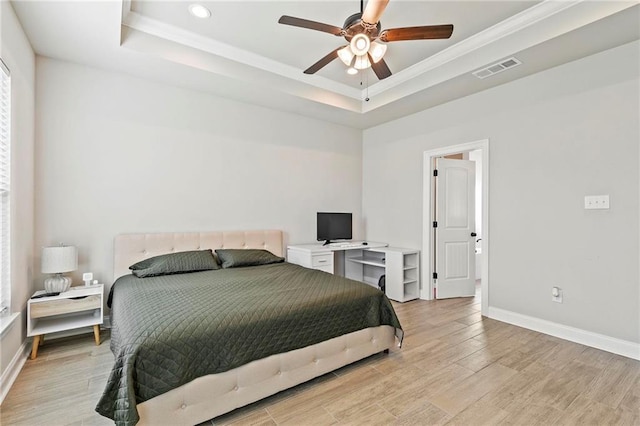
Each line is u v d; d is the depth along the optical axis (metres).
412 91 3.81
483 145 3.72
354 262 5.36
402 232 4.81
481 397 2.05
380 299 2.67
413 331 3.21
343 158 5.21
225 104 3.98
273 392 2.01
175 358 1.67
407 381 2.25
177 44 3.04
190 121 3.72
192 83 3.53
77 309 2.70
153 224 3.50
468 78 3.37
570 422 1.80
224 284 2.68
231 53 3.31
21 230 2.47
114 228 3.28
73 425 1.75
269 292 2.45
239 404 1.87
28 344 2.61
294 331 2.11
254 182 4.23
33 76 2.78
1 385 2.00
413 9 2.61
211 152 3.88
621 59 2.70
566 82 3.03
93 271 3.17
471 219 4.74
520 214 3.39
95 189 3.18
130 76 3.34
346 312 2.41
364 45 2.18
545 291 3.19
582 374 2.34
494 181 3.62
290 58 3.52
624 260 2.69
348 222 4.91
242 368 1.89
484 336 3.08
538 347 2.82
